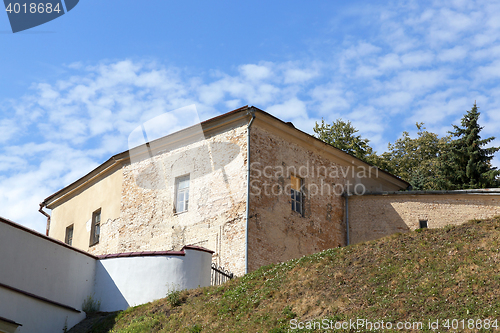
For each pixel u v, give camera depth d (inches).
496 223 499.2
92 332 469.1
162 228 642.2
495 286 385.1
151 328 446.6
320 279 457.1
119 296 512.1
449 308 374.3
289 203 666.2
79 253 513.7
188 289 509.4
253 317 422.6
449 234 496.4
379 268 453.1
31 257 459.5
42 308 458.9
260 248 604.1
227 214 618.2
